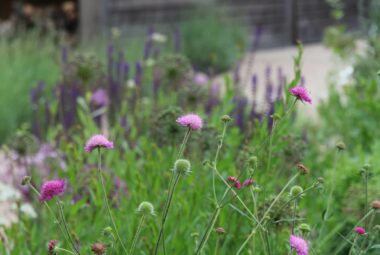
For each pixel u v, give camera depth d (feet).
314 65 42.60
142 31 48.03
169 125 11.96
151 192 10.62
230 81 13.51
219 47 42.68
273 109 12.91
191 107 16.52
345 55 23.29
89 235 10.30
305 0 58.85
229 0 52.60
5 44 32.27
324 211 8.94
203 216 9.97
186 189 11.00
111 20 46.98
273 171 10.92
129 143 14.55
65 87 17.39
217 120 13.32
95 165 12.64
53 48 33.17
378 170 12.12
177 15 49.47
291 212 9.21
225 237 9.75
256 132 11.44
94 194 11.09
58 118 17.74
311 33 59.62
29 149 14.15
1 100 25.36
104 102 17.76
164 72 17.93
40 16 49.88
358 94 18.94
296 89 7.95
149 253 9.30
